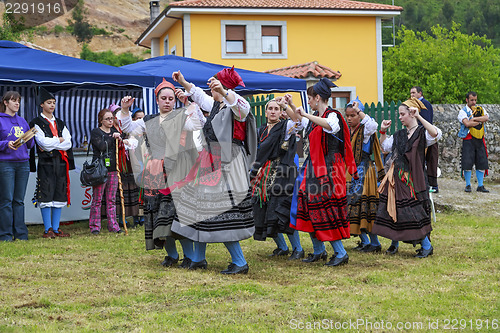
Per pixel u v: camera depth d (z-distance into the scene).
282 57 21.83
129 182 8.41
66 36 56.06
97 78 7.75
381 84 22.59
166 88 5.19
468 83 31.81
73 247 6.68
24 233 7.38
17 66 7.29
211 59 21.27
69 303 4.23
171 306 4.20
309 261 5.86
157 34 25.20
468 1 69.88
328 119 5.39
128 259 5.94
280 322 3.81
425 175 6.35
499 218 9.15
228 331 3.62
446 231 7.84
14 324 3.74
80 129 11.12
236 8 21.03
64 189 7.71
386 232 6.05
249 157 5.11
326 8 21.62
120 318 3.92
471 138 10.88
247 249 6.64
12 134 7.18
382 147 6.38
